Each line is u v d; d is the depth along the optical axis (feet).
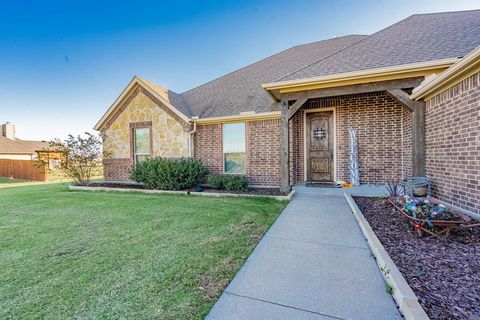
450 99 16.07
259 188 28.40
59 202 24.35
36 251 11.85
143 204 22.67
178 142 32.91
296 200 21.91
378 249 10.36
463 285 7.76
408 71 19.27
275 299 7.77
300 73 23.68
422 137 19.34
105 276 9.29
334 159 29.48
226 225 15.56
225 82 41.60
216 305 7.48
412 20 28.99
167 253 11.37
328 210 18.42
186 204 22.20
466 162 14.55
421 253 10.18
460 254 9.98
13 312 7.23
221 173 31.42
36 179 59.72
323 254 11.09
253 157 29.86
